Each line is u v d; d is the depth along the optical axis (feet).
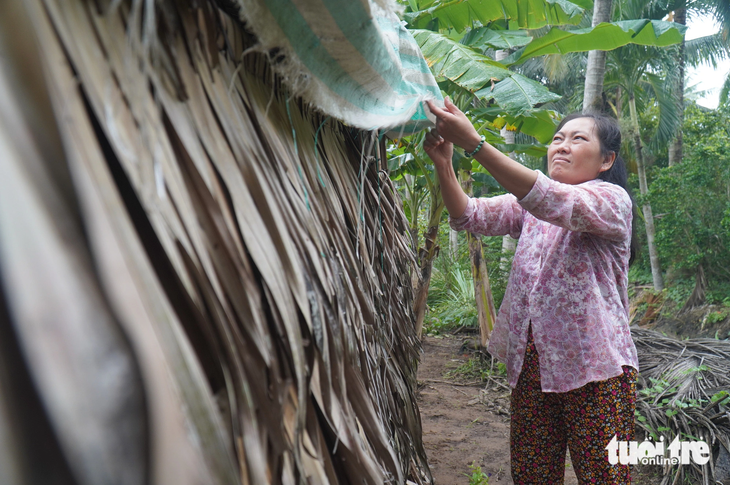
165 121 1.82
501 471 8.82
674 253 28.27
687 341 13.91
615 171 5.83
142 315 1.15
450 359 15.93
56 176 1.10
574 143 5.74
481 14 11.89
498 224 6.37
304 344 2.27
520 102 8.60
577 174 5.76
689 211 27.73
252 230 2.02
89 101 1.40
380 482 2.41
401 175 13.51
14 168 1.00
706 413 9.90
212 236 1.83
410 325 5.94
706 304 25.48
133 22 1.42
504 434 10.38
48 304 0.98
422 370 14.82
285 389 2.08
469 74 8.92
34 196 1.02
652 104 46.60
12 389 0.91
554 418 5.82
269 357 1.94
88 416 0.97
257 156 2.34
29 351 0.94
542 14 11.71
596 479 5.29
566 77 44.78
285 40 2.32
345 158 4.43
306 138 3.43
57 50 1.36
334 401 2.33
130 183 1.51
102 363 1.02
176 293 1.55
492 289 20.74
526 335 5.74
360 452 2.37
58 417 0.93
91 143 1.32
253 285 1.98
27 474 0.89
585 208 4.93
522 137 40.09
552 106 45.52
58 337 0.98
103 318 1.06
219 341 1.65
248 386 1.75
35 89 1.14
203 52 2.20
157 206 1.55
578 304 5.28
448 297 23.65
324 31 2.43
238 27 2.54
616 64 35.06
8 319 0.93
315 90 2.72
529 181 4.89
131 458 1.01
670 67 34.60
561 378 5.30
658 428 9.77
